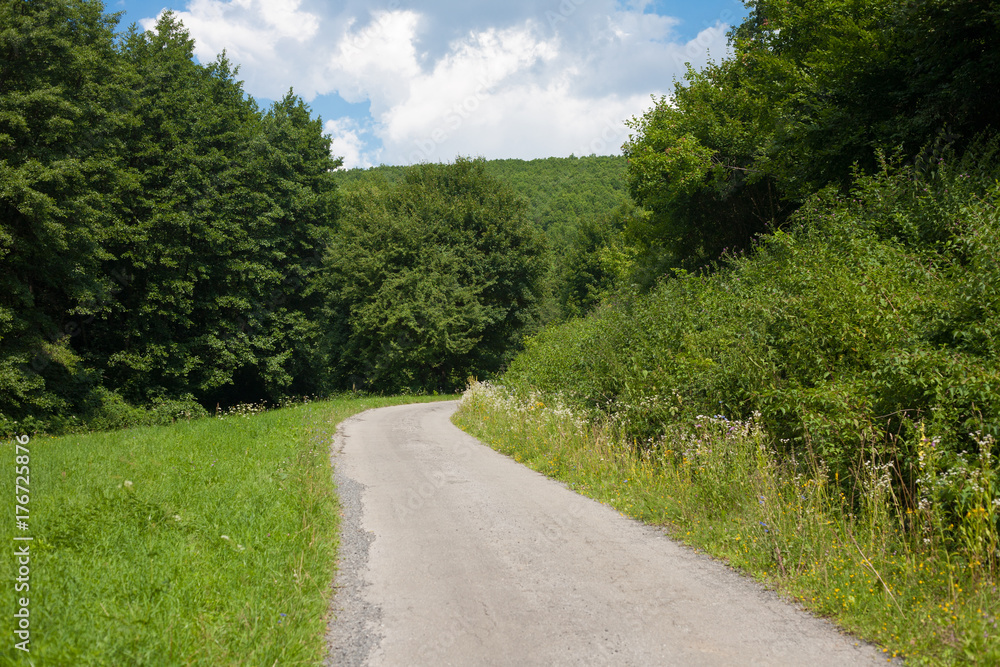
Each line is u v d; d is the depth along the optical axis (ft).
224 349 95.61
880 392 17.35
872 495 15.38
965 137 33.50
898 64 38.06
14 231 56.95
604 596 13.96
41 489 22.12
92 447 33.65
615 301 45.34
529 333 144.56
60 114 60.34
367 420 59.00
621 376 32.83
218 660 10.52
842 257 25.14
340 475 28.40
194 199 87.20
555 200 266.16
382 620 12.91
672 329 31.27
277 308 115.44
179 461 27.63
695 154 62.13
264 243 101.81
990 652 10.21
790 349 22.31
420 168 155.33
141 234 77.51
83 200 61.82
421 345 120.88
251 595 13.03
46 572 13.53
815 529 15.72
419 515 21.34
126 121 72.95
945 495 14.26
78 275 65.67
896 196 29.27
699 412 25.66
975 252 18.12
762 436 20.40
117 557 14.87
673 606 13.34
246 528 17.70
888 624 11.78
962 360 15.42
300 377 128.26
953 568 12.87
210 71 108.17
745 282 32.81
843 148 40.70
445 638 12.01
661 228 72.79
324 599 13.67
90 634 10.84
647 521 20.20
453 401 105.40
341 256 119.85
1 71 58.65
